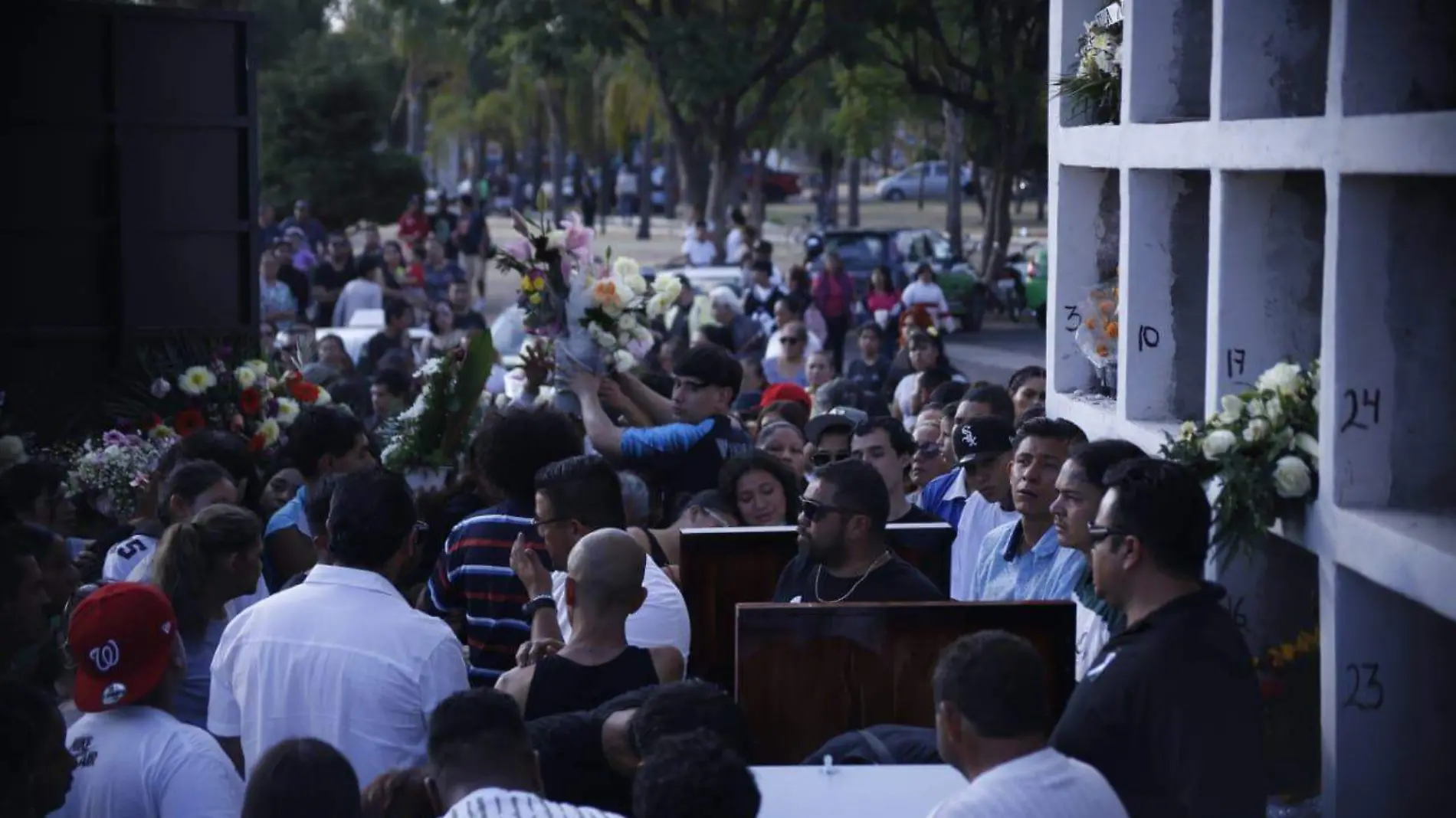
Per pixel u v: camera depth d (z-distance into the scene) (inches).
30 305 396.8
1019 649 148.3
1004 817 141.9
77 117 394.9
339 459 303.7
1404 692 178.2
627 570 193.5
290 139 1540.4
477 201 1840.6
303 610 201.9
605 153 2549.2
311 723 198.4
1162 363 222.8
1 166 389.7
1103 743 160.9
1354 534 172.4
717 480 308.7
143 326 405.4
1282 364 187.5
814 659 189.3
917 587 221.9
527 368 337.1
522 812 151.0
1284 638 206.8
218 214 414.3
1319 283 198.5
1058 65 255.8
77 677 189.5
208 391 378.0
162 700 191.2
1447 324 175.5
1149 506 164.4
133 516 341.7
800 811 156.7
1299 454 185.3
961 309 1328.7
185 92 409.1
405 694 199.3
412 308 876.0
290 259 1056.8
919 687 189.0
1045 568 232.2
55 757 168.9
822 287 1075.9
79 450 371.6
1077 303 255.0
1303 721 201.8
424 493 301.9
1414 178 173.6
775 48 1247.5
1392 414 176.7
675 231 2593.5
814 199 3125.0
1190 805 158.4
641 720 161.9
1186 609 164.4
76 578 249.6
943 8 1309.1
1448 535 161.5
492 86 2564.0
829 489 221.0
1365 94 172.1
